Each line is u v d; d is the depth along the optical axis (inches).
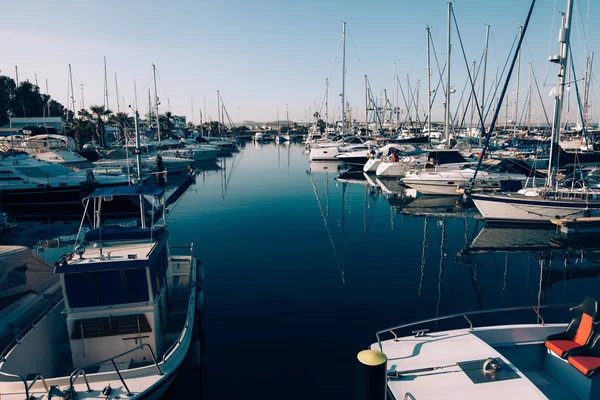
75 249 296.4
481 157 856.3
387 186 1357.0
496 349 250.4
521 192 827.4
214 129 4185.5
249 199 1131.9
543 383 234.1
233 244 677.3
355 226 808.9
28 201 1037.2
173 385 264.8
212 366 321.1
